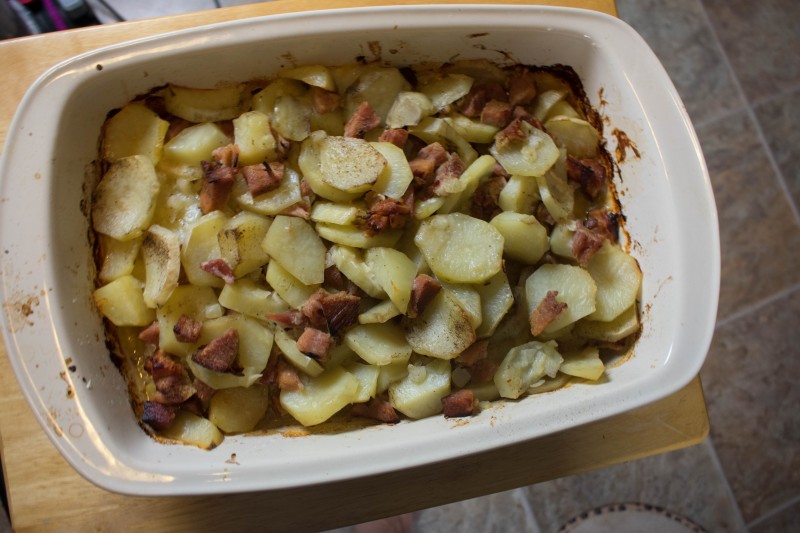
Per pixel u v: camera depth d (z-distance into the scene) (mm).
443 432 482
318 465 473
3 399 553
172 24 589
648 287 533
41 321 486
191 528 547
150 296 515
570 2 601
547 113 566
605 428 569
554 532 833
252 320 525
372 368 526
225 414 524
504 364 527
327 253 531
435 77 561
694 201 516
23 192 493
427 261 525
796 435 864
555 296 526
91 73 506
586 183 562
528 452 563
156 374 518
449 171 534
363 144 527
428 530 829
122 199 523
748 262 890
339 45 529
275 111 544
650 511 835
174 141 542
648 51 536
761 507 853
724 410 867
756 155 901
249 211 532
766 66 912
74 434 478
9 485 544
